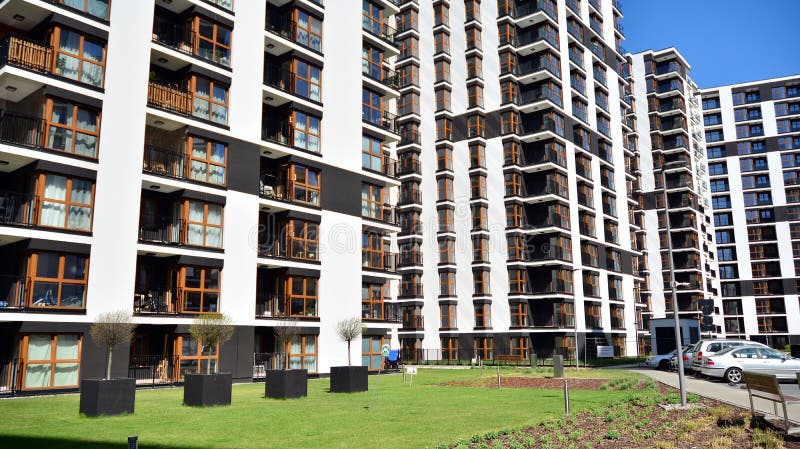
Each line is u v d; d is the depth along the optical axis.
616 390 22.41
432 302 56.03
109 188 24.55
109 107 24.97
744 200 96.56
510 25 57.88
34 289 22.12
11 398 20.16
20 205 23.34
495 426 13.30
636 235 73.88
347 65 36.91
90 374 23.03
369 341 36.47
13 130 22.53
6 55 22.77
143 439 11.77
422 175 58.97
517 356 50.50
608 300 59.16
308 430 12.77
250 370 28.62
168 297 26.95
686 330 50.34
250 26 31.48
